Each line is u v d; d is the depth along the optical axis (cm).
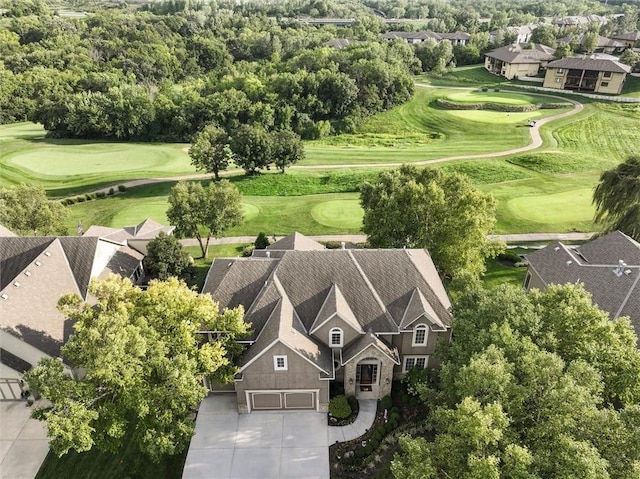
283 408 3431
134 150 10625
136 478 2967
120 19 19612
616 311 3572
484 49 17525
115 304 2888
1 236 4434
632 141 9794
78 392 2577
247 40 18462
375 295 3566
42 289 3762
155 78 15638
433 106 12769
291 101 12306
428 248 4509
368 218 4759
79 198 7600
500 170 8238
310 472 2980
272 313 3416
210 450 3131
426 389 2752
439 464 2225
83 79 13400
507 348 2423
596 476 1833
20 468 3031
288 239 4472
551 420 2080
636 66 14225
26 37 17375
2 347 3378
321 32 19500
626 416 2098
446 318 3519
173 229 5662
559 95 12950
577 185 7575
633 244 4234
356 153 10112
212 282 3866
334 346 3475
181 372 2662
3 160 9525
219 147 8138
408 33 19838
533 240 5988
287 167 9138
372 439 3138
